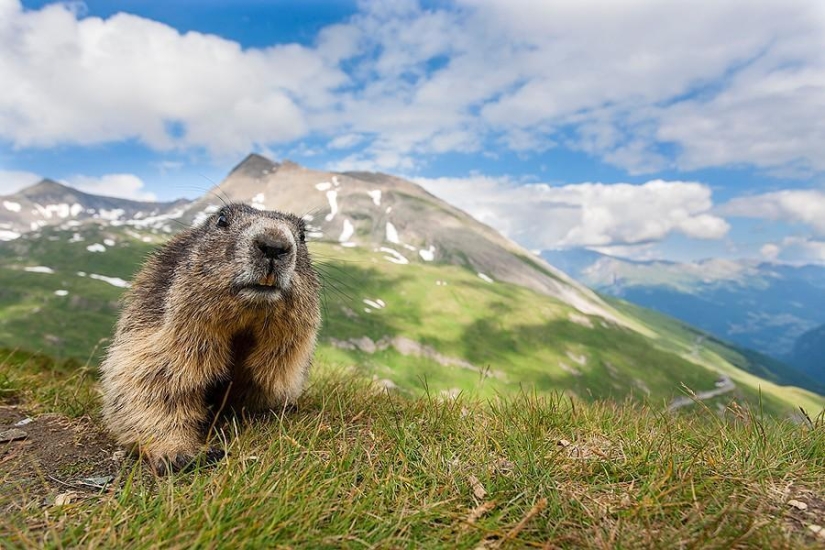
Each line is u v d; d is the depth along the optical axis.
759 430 0.36
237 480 0.28
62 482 0.32
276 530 0.23
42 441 0.40
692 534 0.24
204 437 0.39
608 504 0.27
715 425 0.38
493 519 0.25
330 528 0.24
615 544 0.23
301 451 0.33
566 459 0.32
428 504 0.27
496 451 0.34
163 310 0.38
